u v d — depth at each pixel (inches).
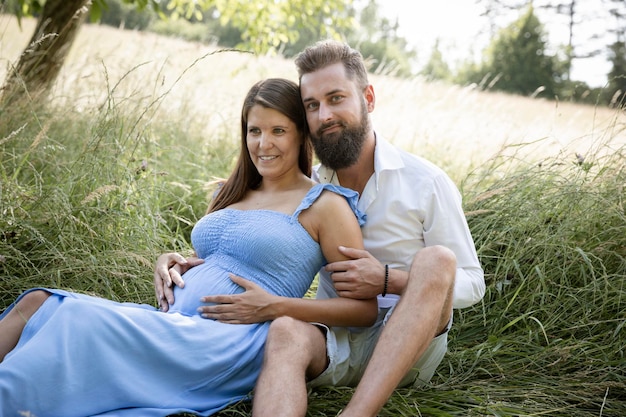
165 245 146.6
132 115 177.3
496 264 135.5
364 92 109.8
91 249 132.5
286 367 84.4
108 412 84.2
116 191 143.1
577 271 130.6
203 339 90.5
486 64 998.4
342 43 109.8
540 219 137.3
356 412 81.0
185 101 232.5
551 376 110.7
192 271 105.1
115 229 138.0
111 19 687.1
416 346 85.4
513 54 986.1
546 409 99.7
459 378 111.0
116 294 128.8
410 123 261.4
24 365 79.5
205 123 228.5
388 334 86.0
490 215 143.3
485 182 164.1
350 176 113.6
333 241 101.7
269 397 81.8
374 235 110.0
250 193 113.7
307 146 112.7
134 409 85.0
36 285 121.6
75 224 132.6
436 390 104.3
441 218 107.1
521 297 129.0
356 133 106.7
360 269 97.1
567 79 948.0
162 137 204.8
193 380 89.5
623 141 151.6
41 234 130.1
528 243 133.6
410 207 107.9
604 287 125.9
